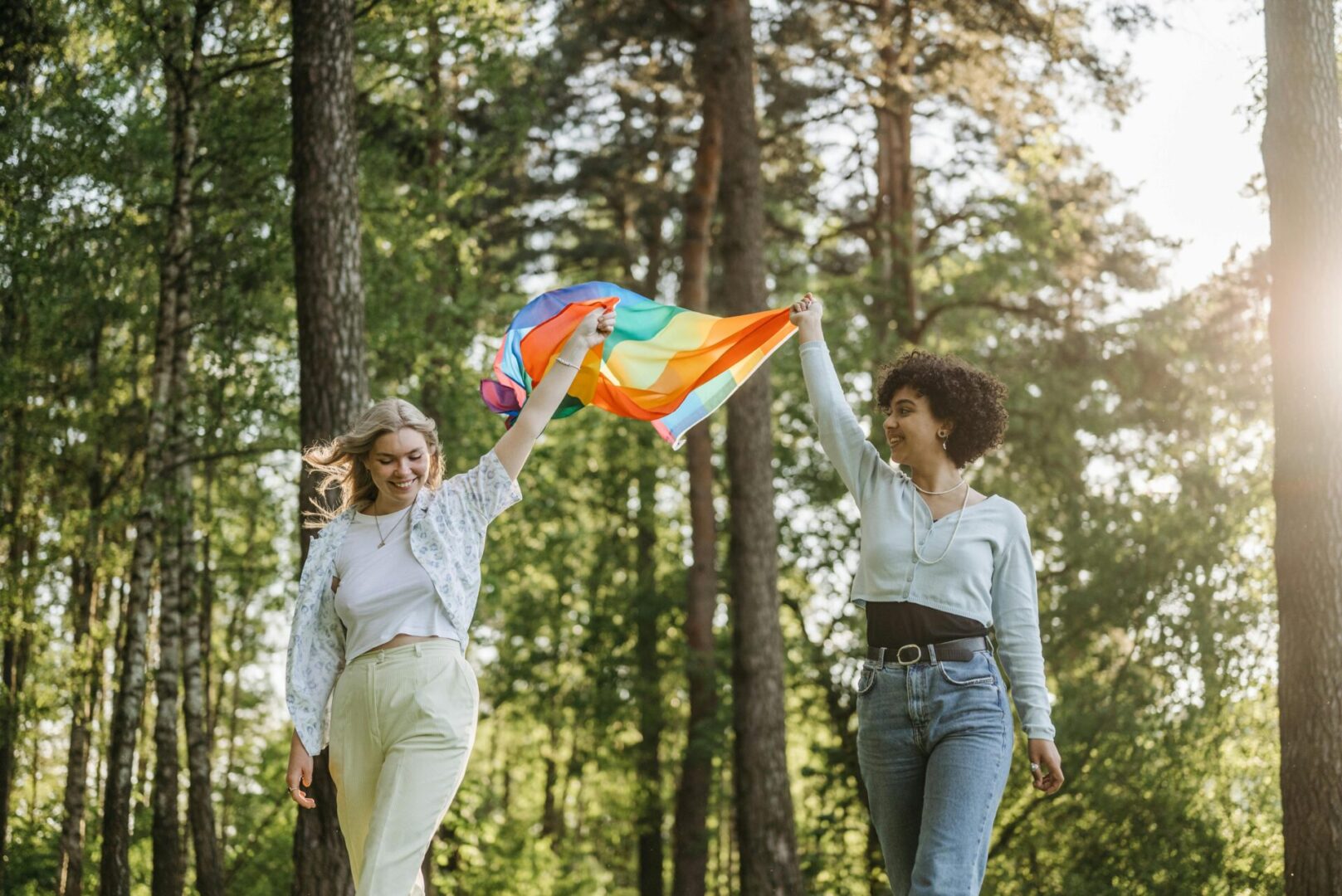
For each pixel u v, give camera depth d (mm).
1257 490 15539
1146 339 18328
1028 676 4059
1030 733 4020
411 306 16188
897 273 19688
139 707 14984
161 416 14797
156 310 15977
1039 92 15805
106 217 14703
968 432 4188
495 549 19672
